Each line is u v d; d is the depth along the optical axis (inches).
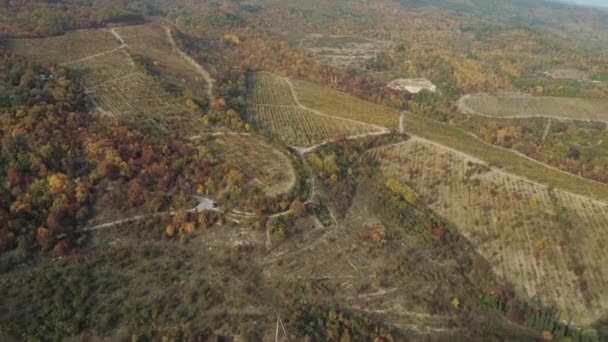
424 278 5900.6
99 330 4825.3
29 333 4670.3
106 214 6122.1
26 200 5772.6
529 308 5565.9
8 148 6195.9
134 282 5433.1
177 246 5999.0
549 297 5748.0
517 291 5856.3
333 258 6072.8
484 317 5506.9
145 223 6107.3
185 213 6225.4
